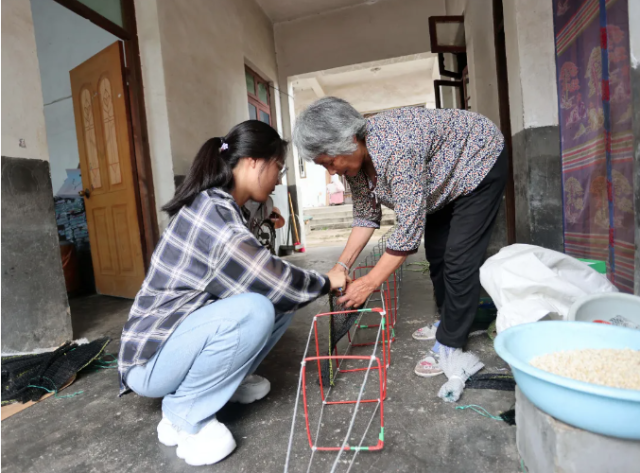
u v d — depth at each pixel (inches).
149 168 122.7
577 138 85.6
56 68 148.0
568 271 50.6
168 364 39.3
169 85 124.2
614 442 29.0
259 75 217.6
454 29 172.1
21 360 64.8
